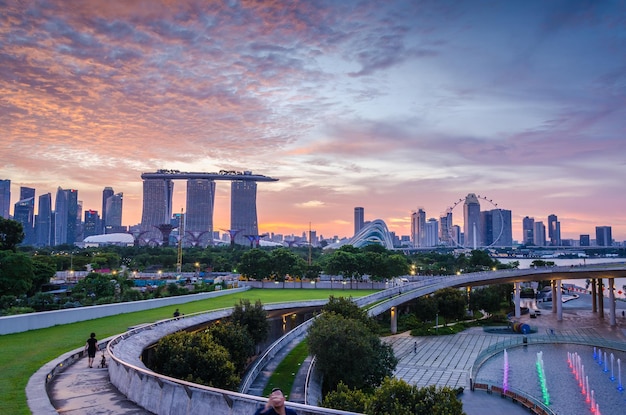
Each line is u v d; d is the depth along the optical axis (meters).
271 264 166.75
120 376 31.30
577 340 129.00
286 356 72.62
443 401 41.38
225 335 61.25
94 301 108.44
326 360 62.53
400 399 42.00
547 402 76.50
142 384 27.53
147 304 84.56
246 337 64.62
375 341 70.62
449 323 156.75
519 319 181.12
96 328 60.59
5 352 43.47
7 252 111.12
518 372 95.25
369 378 67.19
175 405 24.34
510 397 74.69
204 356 48.69
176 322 64.19
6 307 94.00
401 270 180.50
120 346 44.84
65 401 27.92
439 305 148.88
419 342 124.44
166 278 184.12
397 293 140.38
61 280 168.38
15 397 27.33
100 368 38.66
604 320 180.62
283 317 112.19
